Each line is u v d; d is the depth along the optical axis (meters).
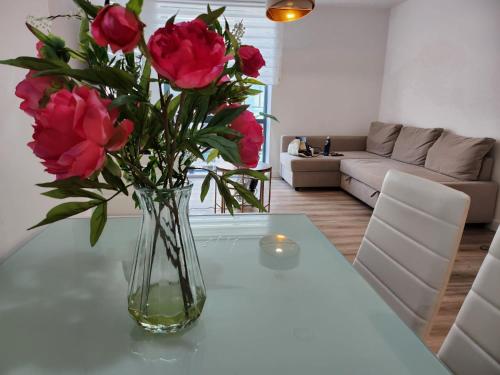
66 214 0.61
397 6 4.98
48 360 0.65
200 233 1.27
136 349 0.68
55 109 0.44
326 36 5.14
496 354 0.81
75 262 1.03
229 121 0.62
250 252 1.12
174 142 0.62
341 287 0.92
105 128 0.46
